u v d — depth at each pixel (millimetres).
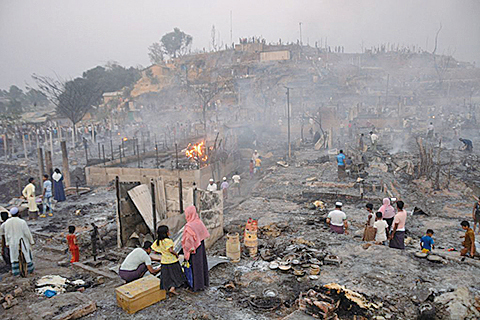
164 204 12398
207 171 22406
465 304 6445
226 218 13672
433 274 7496
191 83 83375
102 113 71438
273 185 19016
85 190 20719
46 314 6445
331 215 10961
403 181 19609
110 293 7719
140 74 97500
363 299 6625
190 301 6859
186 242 7016
